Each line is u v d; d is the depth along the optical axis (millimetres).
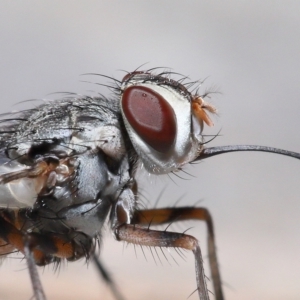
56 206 45
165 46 104
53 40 105
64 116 45
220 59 101
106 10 115
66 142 45
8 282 55
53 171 45
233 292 56
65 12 113
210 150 45
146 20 112
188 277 58
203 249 55
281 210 77
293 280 58
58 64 99
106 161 45
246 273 59
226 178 83
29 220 45
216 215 75
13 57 100
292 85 96
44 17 112
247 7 115
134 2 119
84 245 45
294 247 68
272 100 94
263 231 71
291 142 87
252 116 91
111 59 100
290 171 86
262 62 101
